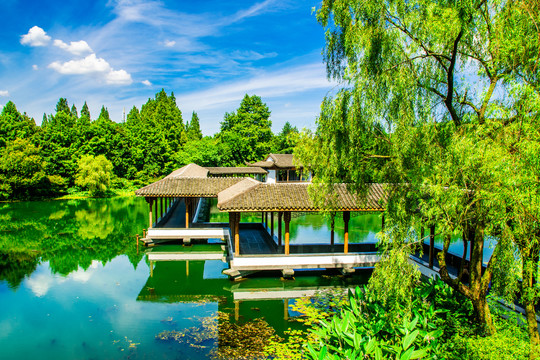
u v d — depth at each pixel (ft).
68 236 78.43
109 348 31.24
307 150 34.06
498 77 24.27
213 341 32.58
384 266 26.05
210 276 52.08
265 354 30.25
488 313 26.66
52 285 48.21
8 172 135.03
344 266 50.57
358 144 28.91
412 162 25.29
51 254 64.28
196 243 71.61
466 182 23.45
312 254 50.03
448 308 31.60
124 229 86.69
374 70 25.50
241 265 49.08
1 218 99.96
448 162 23.12
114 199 150.00
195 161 191.72
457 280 27.66
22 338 33.04
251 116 226.17
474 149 21.27
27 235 78.84
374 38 25.03
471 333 26.89
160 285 48.49
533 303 22.93
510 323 26.84
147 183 185.47
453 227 24.25
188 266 57.67
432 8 24.71
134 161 186.91
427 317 29.35
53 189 151.02
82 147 172.04
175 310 39.91
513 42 22.16
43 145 159.22
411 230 26.32
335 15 27.17
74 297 43.78
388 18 25.73
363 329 26.99
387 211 27.35
